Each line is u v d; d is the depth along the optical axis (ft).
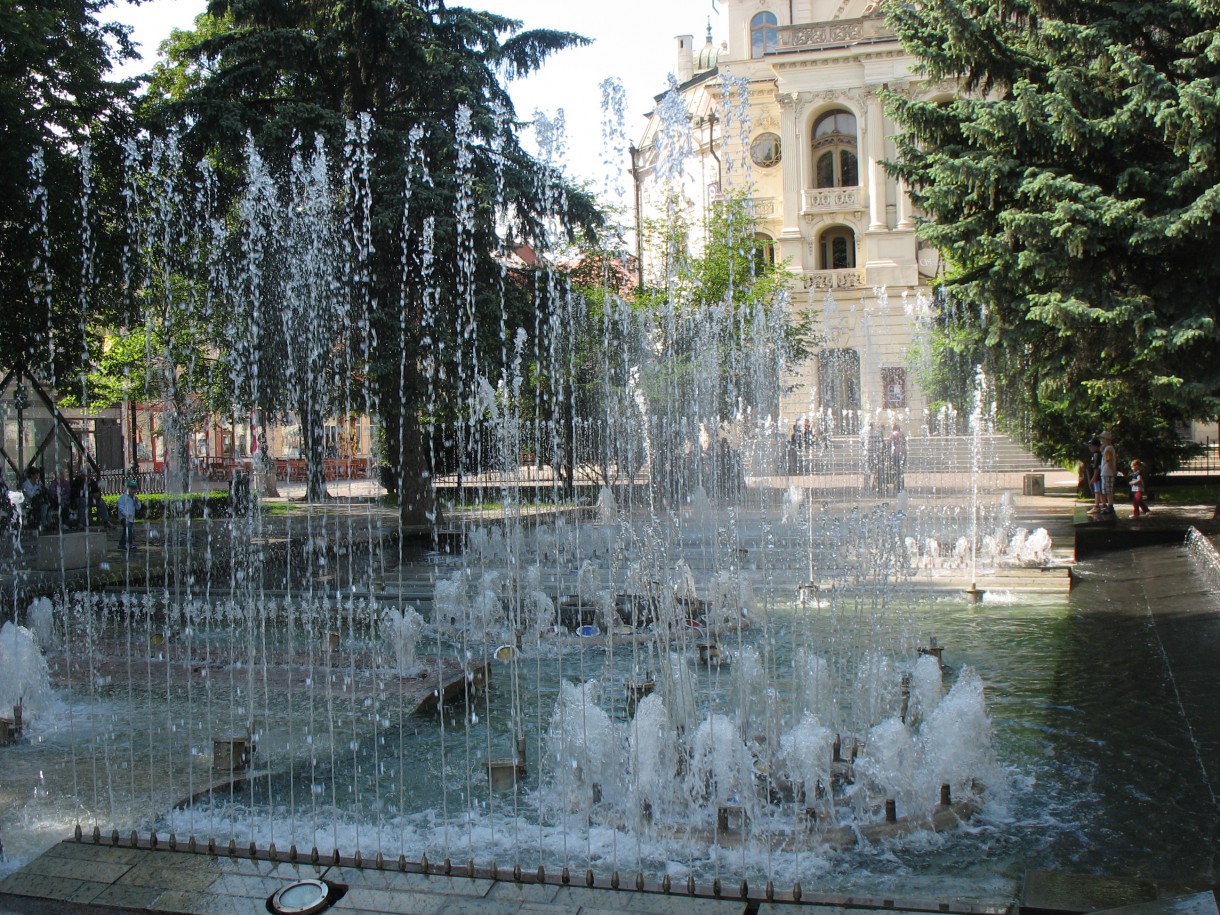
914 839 17.72
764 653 31.17
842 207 115.24
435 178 62.13
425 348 61.52
